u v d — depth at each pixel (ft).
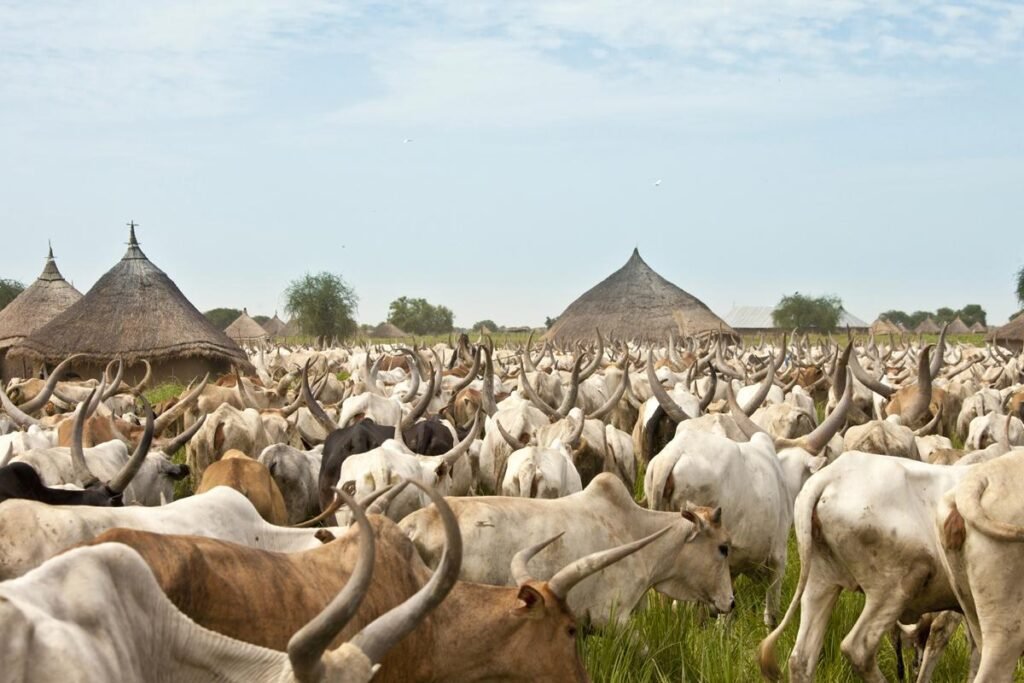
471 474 42.42
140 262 126.41
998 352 137.08
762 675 26.13
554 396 69.31
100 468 34.99
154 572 15.87
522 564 20.62
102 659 13.02
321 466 40.06
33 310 137.28
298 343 279.28
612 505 27.20
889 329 315.37
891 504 25.43
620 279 218.79
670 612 29.14
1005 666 22.90
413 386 60.54
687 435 32.81
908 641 30.19
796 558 37.42
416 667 19.39
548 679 19.80
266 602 17.08
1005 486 23.22
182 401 48.44
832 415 37.73
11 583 12.91
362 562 13.32
